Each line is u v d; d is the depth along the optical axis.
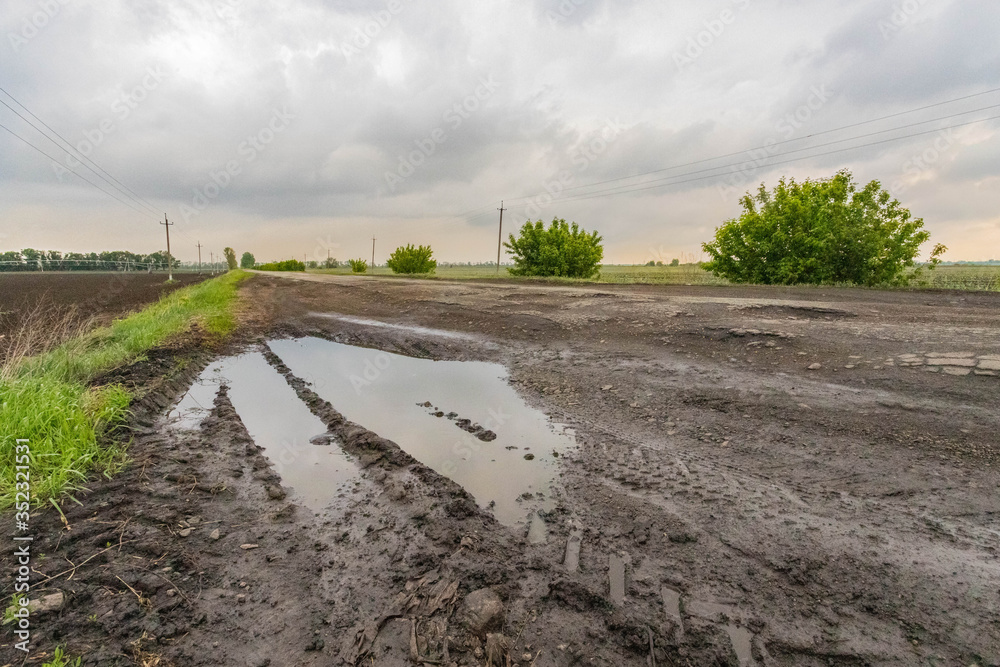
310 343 10.57
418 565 2.66
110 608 2.17
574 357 7.27
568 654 2.05
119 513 2.97
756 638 2.11
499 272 43.56
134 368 6.39
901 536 2.75
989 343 5.45
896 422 4.06
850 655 2.00
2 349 6.60
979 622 2.12
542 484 3.66
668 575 2.53
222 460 4.04
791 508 3.11
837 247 16.91
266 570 2.59
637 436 4.49
